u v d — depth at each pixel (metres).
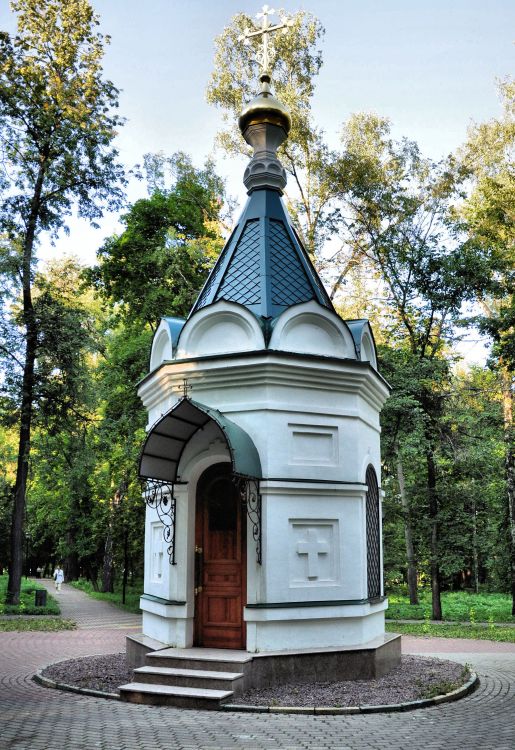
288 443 9.95
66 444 27.06
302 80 28.38
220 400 10.23
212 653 9.25
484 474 24.66
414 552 27.88
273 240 11.66
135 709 7.96
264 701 8.16
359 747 6.42
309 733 6.91
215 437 10.30
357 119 28.00
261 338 10.20
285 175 12.58
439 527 24.02
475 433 25.28
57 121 25.83
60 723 7.25
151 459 9.86
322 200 27.95
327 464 10.22
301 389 10.22
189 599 10.02
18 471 25.31
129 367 27.16
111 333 36.16
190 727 7.08
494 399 28.12
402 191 26.80
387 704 8.09
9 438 43.50
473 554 25.78
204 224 30.14
